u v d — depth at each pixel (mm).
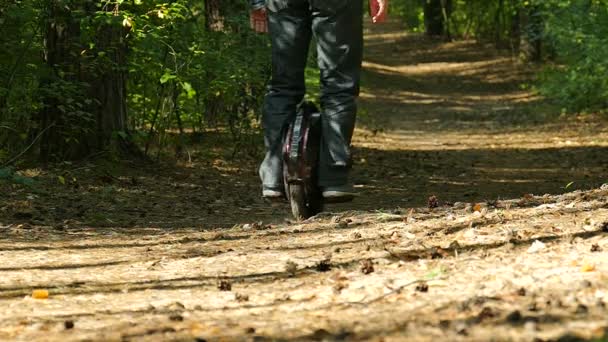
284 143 8953
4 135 16281
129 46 17516
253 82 19578
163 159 18719
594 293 5891
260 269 7648
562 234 7906
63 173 15781
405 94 48844
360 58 8797
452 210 10367
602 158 24703
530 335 5031
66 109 16469
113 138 17000
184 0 17219
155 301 6730
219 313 6223
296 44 8828
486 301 5836
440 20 75625
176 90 18844
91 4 16297
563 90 35469
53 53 16516
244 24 19469
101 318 6211
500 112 39906
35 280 7672
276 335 5469
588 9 33469
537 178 20656
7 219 12008
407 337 5168
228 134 21859
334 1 8570
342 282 6859
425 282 6527
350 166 8992
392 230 8977
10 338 5707
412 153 26375
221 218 13047
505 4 67438
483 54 65312
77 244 9922
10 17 14750
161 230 11258
